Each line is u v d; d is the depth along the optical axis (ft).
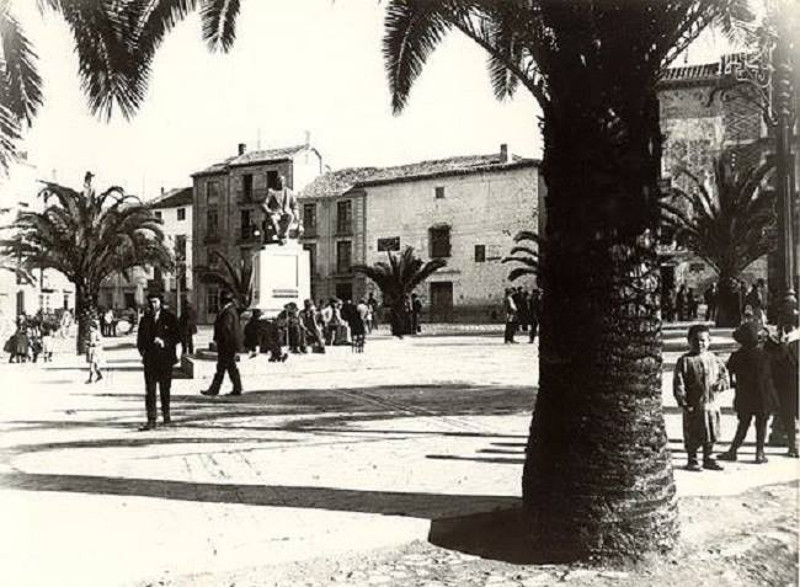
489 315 182.09
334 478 24.25
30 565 15.60
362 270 133.90
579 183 17.99
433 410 40.42
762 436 26.08
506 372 60.85
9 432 34.76
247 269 102.42
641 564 16.94
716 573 16.38
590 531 17.28
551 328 18.37
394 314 122.42
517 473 24.80
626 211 17.79
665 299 124.98
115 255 104.99
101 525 18.74
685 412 25.11
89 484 23.57
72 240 101.76
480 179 184.44
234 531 18.29
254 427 35.58
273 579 15.78
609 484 17.39
